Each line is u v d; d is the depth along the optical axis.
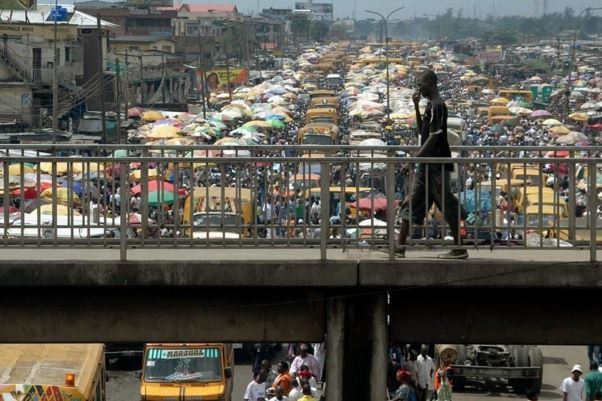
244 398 43.59
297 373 40.28
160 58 195.88
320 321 20.77
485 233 23.30
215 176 41.09
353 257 21.14
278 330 20.83
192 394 39.84
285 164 22.73
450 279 20.41
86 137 111.06
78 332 20.83
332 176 29.77
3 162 21.81
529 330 20.86
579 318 20.84
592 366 43.16
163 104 166.62
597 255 21.64
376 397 20.58
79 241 22.39
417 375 42.72
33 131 115.81
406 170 22.86
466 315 20.88
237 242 22.20
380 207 32.81
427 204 21.53
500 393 46.31
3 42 129.38
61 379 31.42
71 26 140.38
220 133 124.12
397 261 20.47
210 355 40.81
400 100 170.25
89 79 144.50
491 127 147.88
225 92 195.75
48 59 133.50
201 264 20.41
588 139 130.25
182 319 20.86
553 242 23.50
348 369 20.64
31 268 20.38
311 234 23.22
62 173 58.38
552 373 49.41
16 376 31.31
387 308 20.80
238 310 20.83
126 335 20.83
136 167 46.34
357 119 152.12
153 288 20.75
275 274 20.42
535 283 20.36
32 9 152.62
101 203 30.47
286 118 142.38
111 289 20.78
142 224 22.11
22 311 20.81
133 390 46.59
